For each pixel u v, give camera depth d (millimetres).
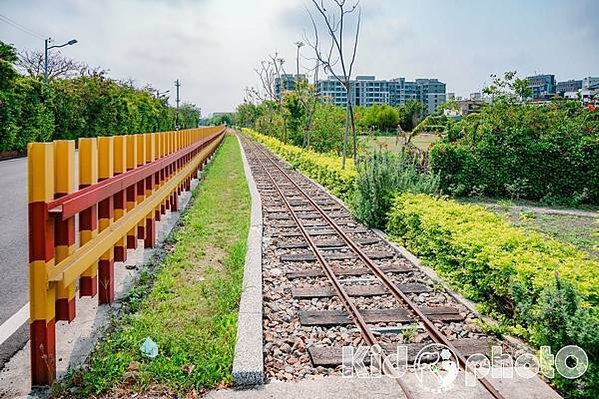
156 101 55000
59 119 32562
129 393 3943
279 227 11219
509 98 17656
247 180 18438
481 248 6348
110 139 5660
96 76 37781
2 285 6246
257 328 5113
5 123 24781
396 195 10508
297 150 27953
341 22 17641
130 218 6305
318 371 4570
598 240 10461
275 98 45969
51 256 3986
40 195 3832
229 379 4180
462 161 16750
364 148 22672
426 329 5523
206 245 8781
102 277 5551
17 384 3982
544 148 16203
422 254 8305
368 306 6285
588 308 4301
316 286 7051
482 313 5836
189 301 5879
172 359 4406
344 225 11352
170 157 10281
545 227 11977
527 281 5133
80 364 4270
